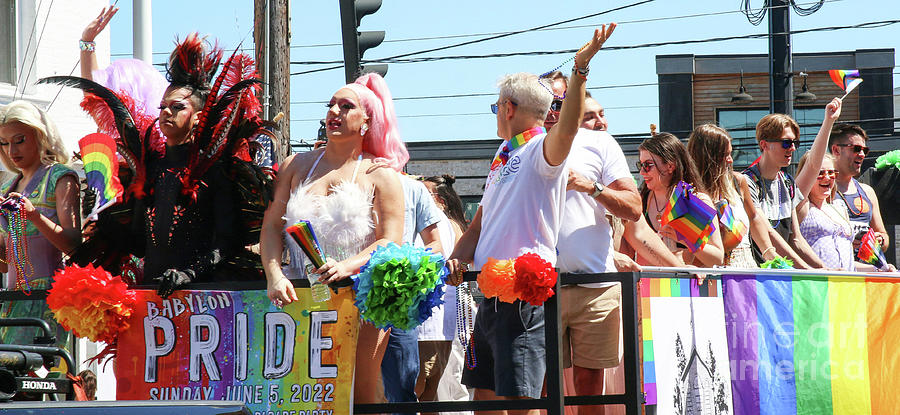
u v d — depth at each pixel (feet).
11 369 22.75
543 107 26.99
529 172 25.95
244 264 27.04
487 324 26.32
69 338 29.60
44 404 15.89
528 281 23.63
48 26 54.80
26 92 53.31
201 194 26.53
